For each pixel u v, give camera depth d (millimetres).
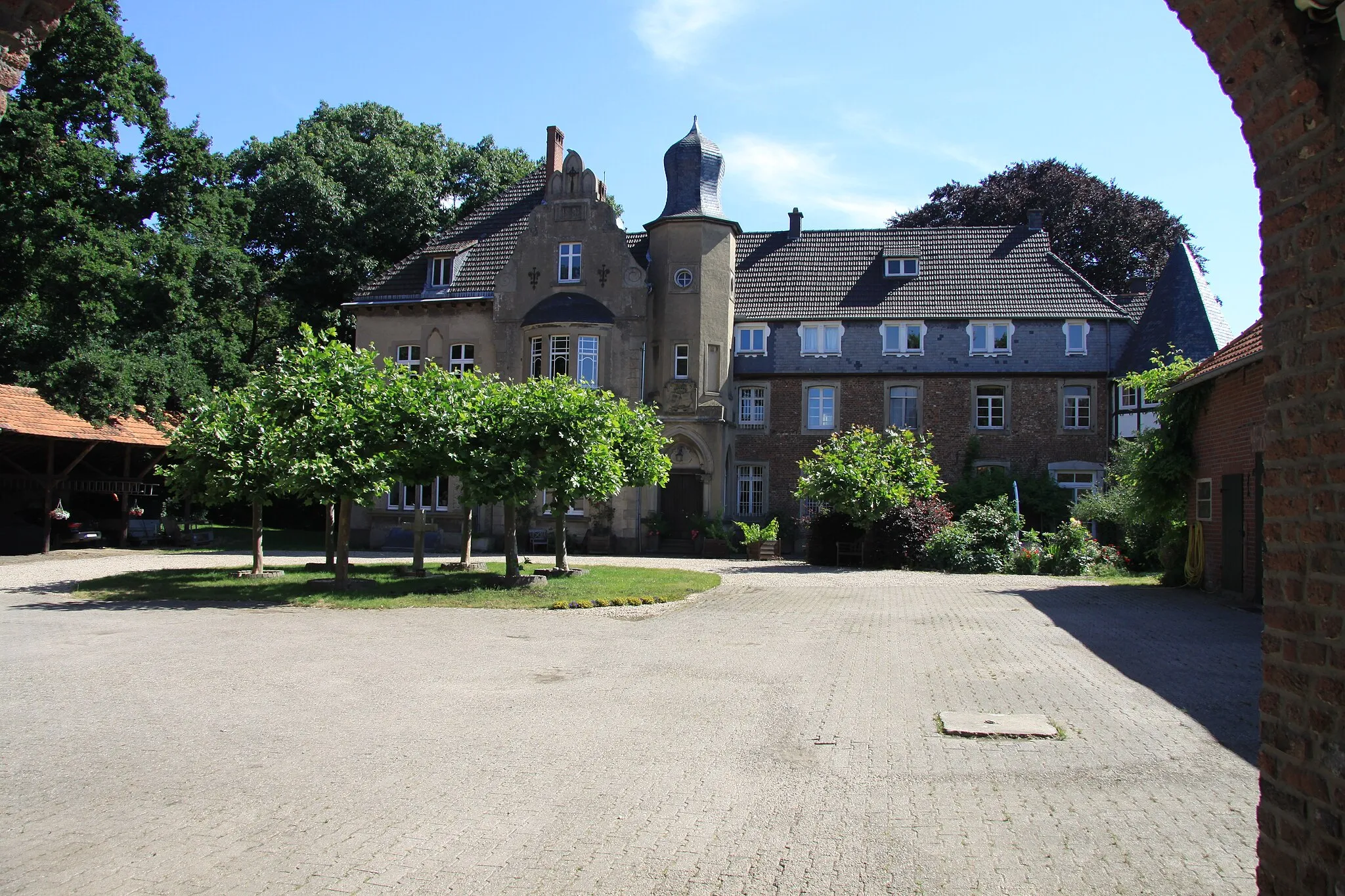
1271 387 4035
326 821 5832
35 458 34469
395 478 18797
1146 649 12227
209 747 7391
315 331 44375
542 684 9883
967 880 5012
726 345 35750
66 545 32094
